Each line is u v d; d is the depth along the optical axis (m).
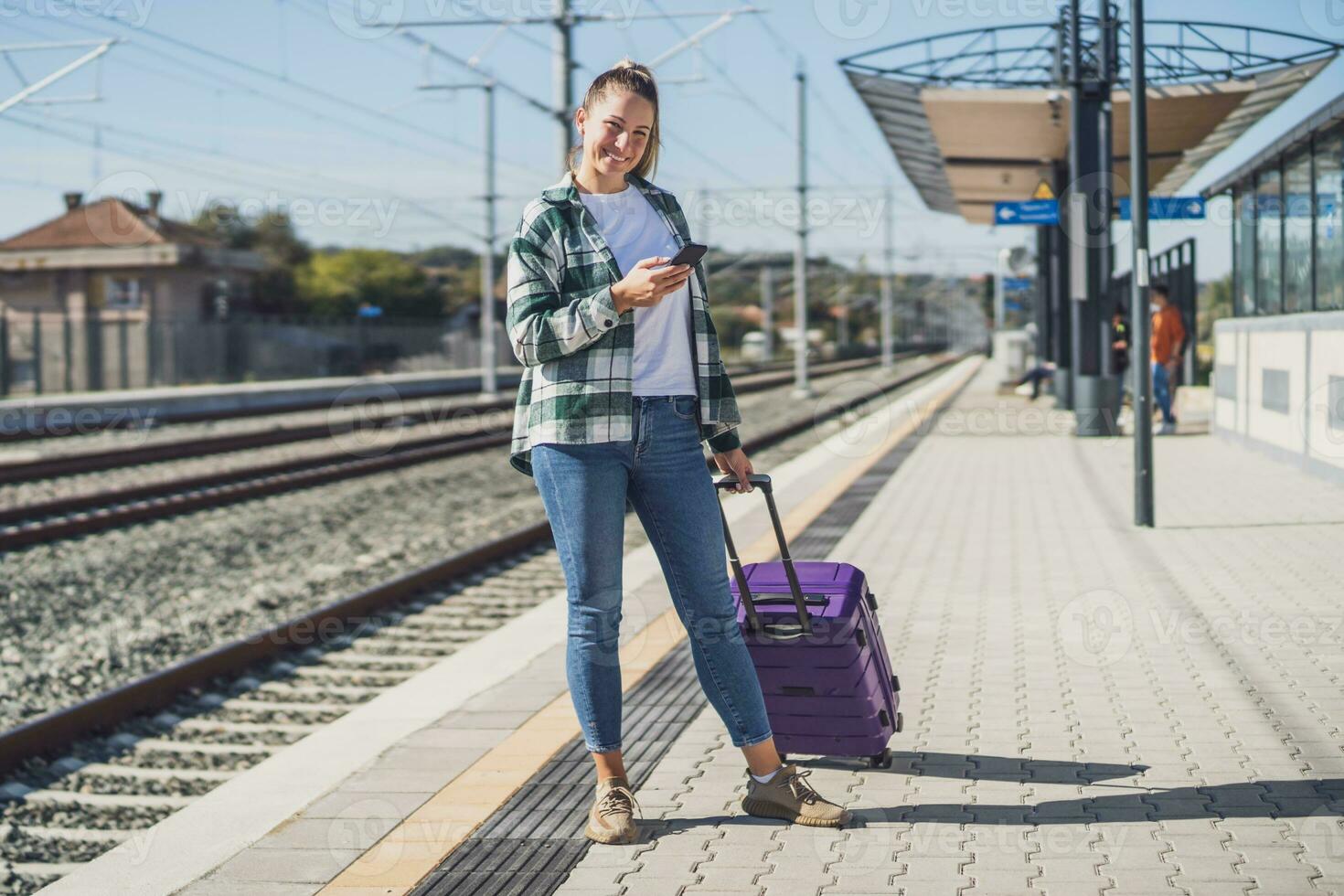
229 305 52.69
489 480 15.86
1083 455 15.30
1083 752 4.21
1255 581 7.18
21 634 7.86
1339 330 11.02
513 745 4.49
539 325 3.21
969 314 131.88
